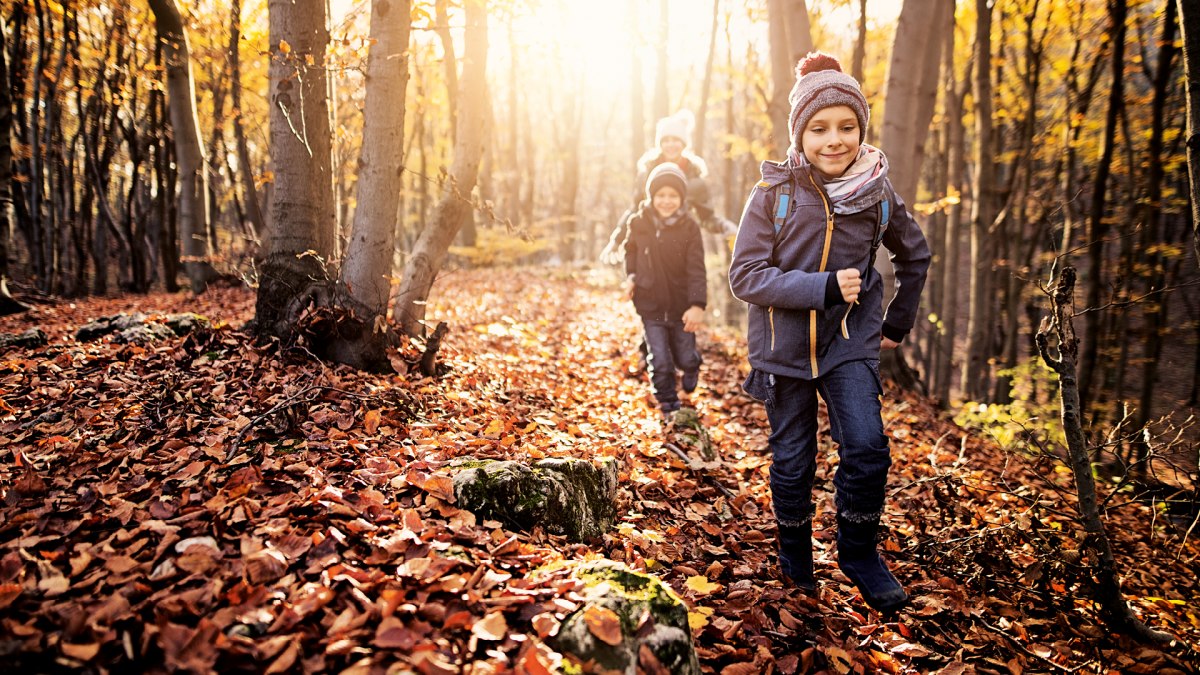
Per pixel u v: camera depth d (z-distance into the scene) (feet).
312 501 6.86
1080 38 31.78
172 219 40.47
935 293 43.62
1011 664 7.58
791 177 7.41
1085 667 7.78
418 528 6.66
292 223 13.60
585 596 5.73
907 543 10.16
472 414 11.78
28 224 46.16
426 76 53.26
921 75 21.09
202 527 6.25
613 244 17.13
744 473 12.81
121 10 37.99
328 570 5.67
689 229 13.98
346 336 12.91
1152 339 31.65
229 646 4.67
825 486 12.46
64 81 42.27
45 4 36.06
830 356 7.30
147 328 14.70
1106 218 30.27
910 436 17.61
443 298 30.30
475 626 5.19
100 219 51.11
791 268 7.38
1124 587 11.10
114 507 6.89
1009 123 38.96
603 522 8.94
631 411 15.43
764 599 7.73
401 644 4.87
